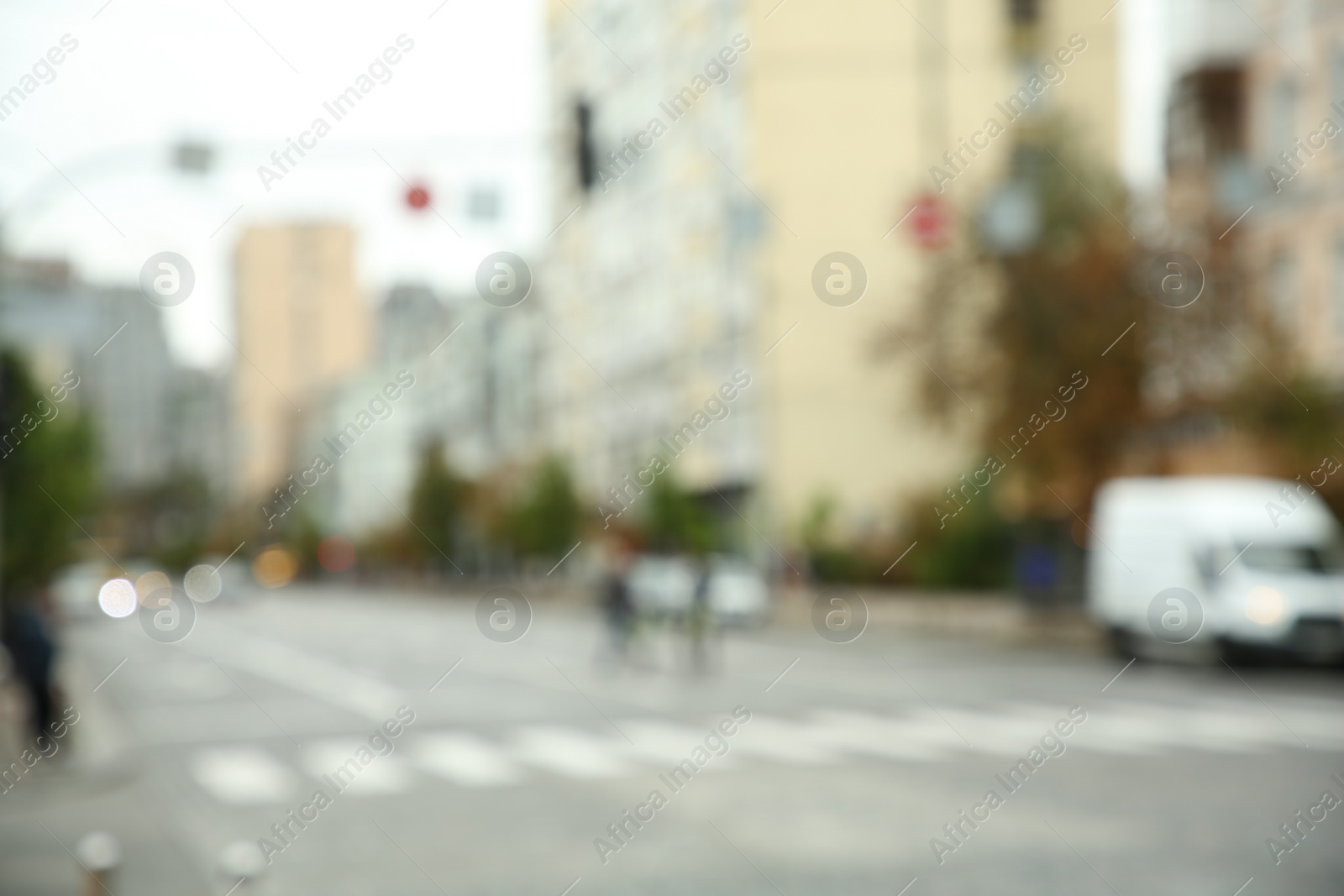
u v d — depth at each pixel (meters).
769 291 112.56
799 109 111.69
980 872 20.19
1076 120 76.62
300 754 37.09
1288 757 30.78
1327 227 71.12
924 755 32.56
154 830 25.98
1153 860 20.56
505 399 184.88
